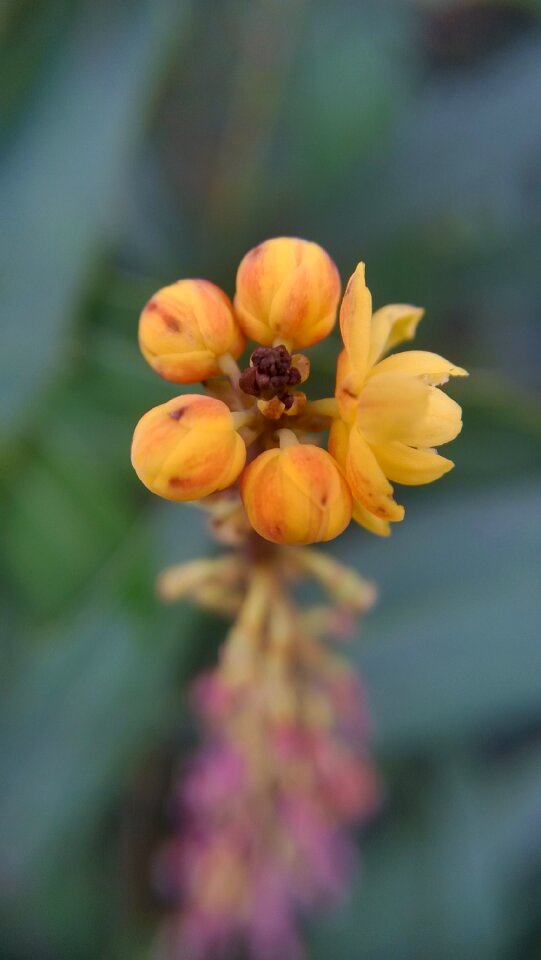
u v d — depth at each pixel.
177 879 0.12
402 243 0.13
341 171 0.14
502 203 0.14
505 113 0.14
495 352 0.15
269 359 0.06
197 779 0.10
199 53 0.15
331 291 0.06
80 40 0.11
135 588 0.10
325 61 0.14
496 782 0.12
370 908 0.12
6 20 0.10
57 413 0.11
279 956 0.11
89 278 0.10
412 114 0.14
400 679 0.10
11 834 0.11
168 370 0.06
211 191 0.14
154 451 0.06
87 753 0.11
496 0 0.14
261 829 0.10
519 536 0.10
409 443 0.06
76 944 0.12
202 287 0.06
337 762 0.10
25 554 0.11
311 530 0.06
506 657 0.10
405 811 0.12
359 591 0.08
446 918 0.12
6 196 0.11
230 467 0.06
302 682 0.09
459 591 0.10
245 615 0.08
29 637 0.11
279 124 0.14
